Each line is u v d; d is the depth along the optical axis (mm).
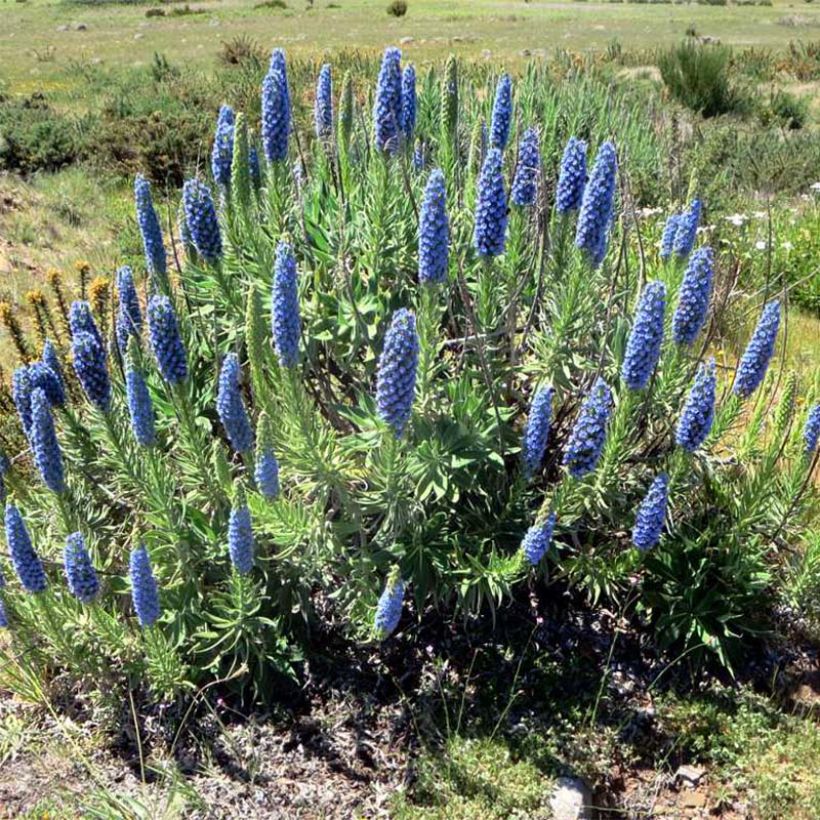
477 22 38438
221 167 3709
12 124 12023
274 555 3596
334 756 3453
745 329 5945
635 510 3746
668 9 47312
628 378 3176
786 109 15141
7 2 49969
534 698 3682
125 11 44625
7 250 8383
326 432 3180
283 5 45750
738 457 3965
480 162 3834
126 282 3848
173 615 3457
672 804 3391
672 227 3791
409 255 3662
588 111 9148
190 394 3361
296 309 2896
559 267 3504
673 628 3738
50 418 3168
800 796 3324
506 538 3645
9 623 3434
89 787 3299
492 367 3568
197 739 3459
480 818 3207
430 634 3873
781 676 3811
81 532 3305
